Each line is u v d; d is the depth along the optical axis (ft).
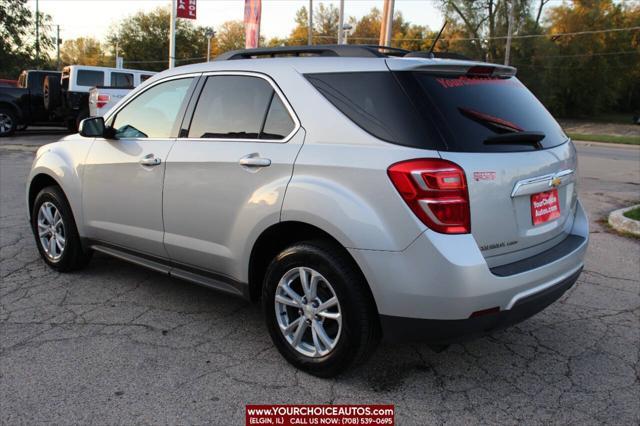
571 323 13.10
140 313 13.20
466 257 8.59
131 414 9.05
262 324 12.72
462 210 8.70
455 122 9.20
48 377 10.12
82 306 13.56
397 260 8.82
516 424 9.01
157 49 204.33
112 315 13.05
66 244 15.42
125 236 13.69
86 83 54.49
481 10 165.78
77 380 10.05
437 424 8.99
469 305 8.65
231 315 13.19
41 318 12.78
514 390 10.07
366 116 9.53
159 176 12.50
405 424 8.98
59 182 15.08
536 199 10.01
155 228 12.85
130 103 13.98
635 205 27.27
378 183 8.98
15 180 30.89
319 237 10.25
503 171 9.23
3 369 10.38
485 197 8.95
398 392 9.93
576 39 179.63
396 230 8.82
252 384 10.07
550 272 9.77
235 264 11.23
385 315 9.12
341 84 10.03
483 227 8.96
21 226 20.95
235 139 11.28
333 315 9.80
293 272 10.31
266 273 10.68
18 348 11.24
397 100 9.30
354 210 9.13
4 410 9.08
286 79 10.77
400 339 9.23
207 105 12.12
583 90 188.34
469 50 168.14
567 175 10.91
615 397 9.87
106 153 13.93
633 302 14.47
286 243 11.16
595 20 179.32
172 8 62.75
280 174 10.23
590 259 18.29
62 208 15.24
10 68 114.93
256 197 10.53
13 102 54.85
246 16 44.06
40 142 51.34
